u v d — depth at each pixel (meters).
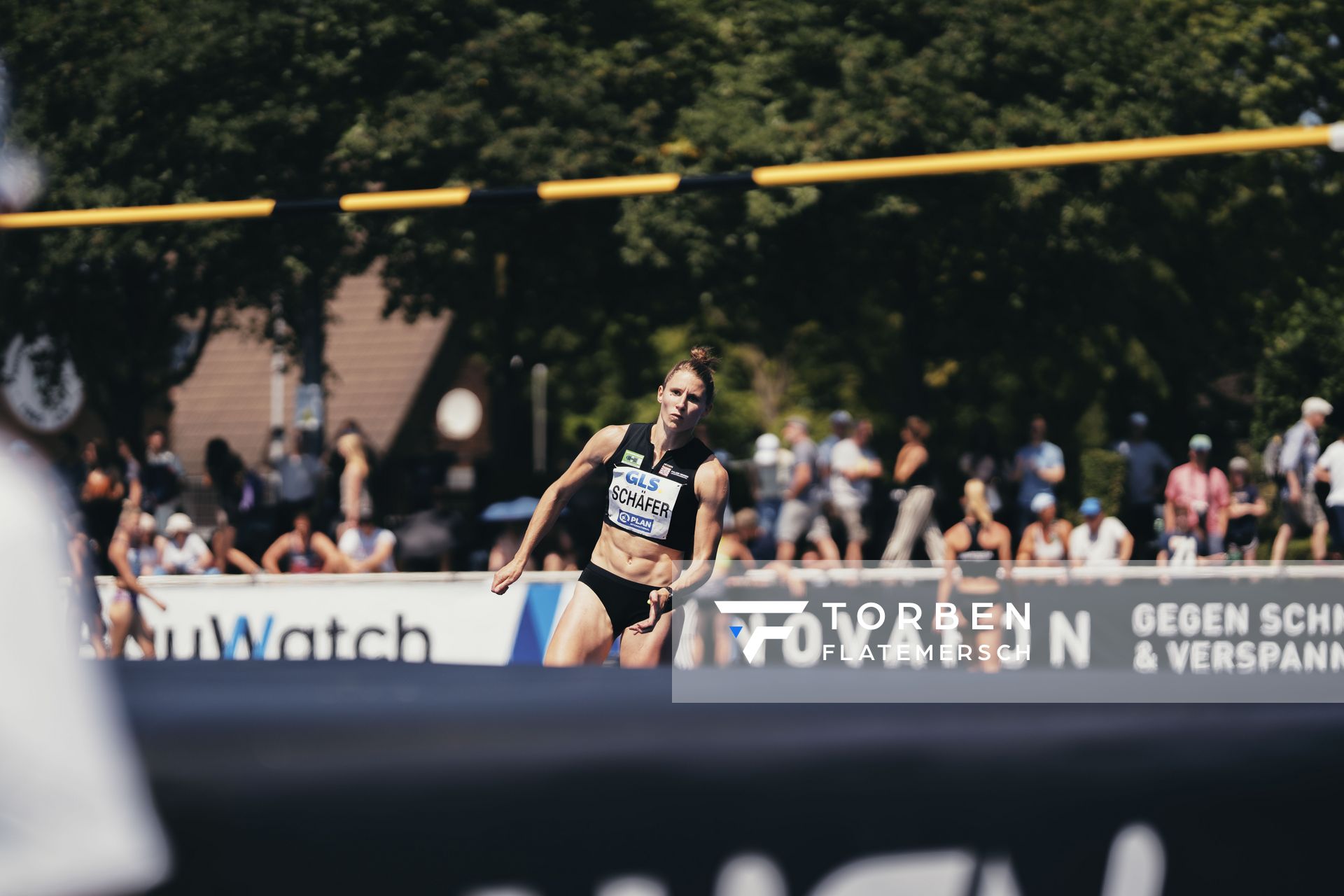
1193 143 25.27
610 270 59.03
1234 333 73.88
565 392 107.50
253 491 47.38
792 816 3.76
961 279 63.97
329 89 53.38
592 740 3.63
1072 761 3.99
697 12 56.81
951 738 3.91
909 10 54.97
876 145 52.59
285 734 3.38
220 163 52.75
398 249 54.53
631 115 53.78
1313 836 4.16
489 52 52.12
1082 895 3.98
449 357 134.62
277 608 33.50
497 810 3.51
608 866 3.59
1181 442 83.62
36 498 3.13
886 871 3.83
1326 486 44.75
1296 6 61.59
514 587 33.56
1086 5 56.88
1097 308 64.94
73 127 53.66
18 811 2.99
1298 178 61.06
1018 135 54.16
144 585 33.19
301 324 62.59
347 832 3.38
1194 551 41.81
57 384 47.69
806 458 37.69
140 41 54.12
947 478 62.19
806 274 59.09
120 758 3.20
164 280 59.47
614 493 18.45
